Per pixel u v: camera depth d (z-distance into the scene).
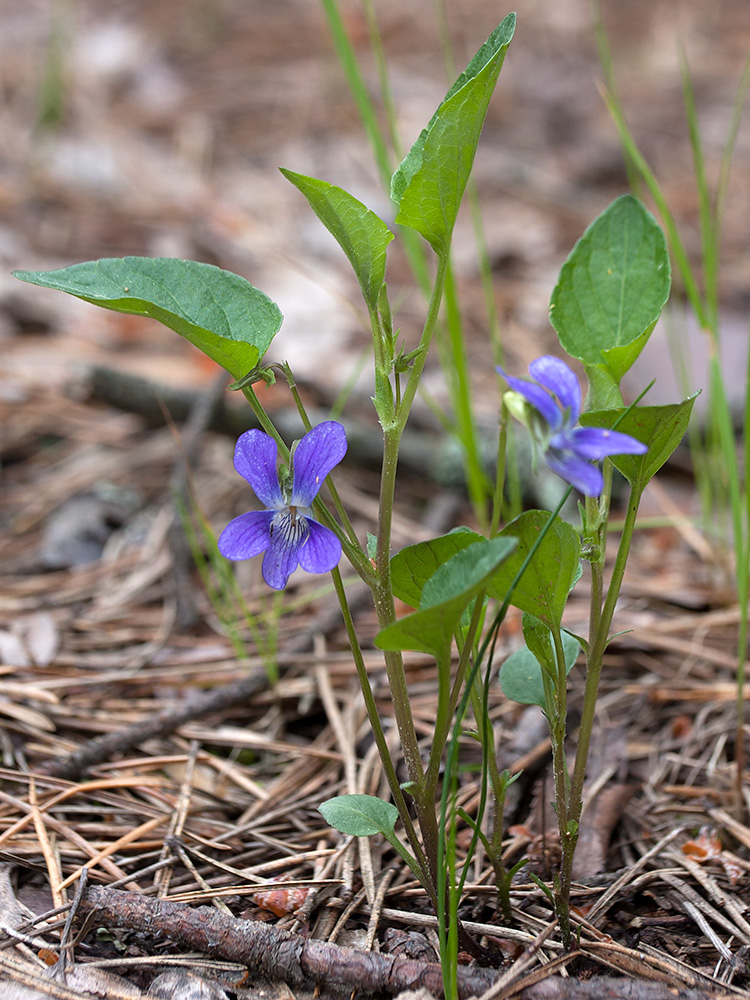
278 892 0.42
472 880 0.43
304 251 0.89
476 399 0.69
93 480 0.63
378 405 0.38
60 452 0.66
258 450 0.39
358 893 0.42
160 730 0.47
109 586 0.54
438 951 0.40
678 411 0.38
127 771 0.46
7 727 0.47
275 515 0.39
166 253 0.86
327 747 0.48
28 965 0.40
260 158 1.05
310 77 1.21
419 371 0.38
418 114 1.11
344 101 1.15
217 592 0.54
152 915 0.41
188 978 0.40
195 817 0.45
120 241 0.88
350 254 0.38
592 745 0.47
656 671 0.51
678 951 0.41
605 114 1.16
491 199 0.99
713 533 0.54
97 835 0.44
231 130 1.11
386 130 1.08
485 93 0.37
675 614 0.53
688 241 0.89
